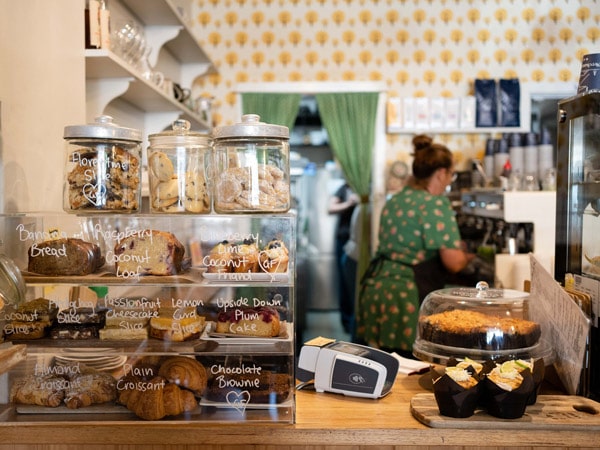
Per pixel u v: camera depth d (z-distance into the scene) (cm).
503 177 364
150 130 365
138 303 134
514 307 170
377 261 337
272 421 135
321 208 542
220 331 134
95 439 132
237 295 134
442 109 455
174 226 133
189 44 384
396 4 465
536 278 171
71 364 135
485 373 138
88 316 134
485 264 326
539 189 361
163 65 386
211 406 135
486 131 459
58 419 134
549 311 164
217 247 133
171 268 133
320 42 465
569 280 170
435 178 330
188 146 136
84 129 134
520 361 143
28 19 178
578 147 168
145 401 133
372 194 471
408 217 319
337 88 463
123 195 136
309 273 544
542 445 131
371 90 463
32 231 133
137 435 132
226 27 465
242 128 133
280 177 136
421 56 465
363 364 155
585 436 131
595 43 464
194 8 464
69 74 208
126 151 138
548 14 465
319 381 160
